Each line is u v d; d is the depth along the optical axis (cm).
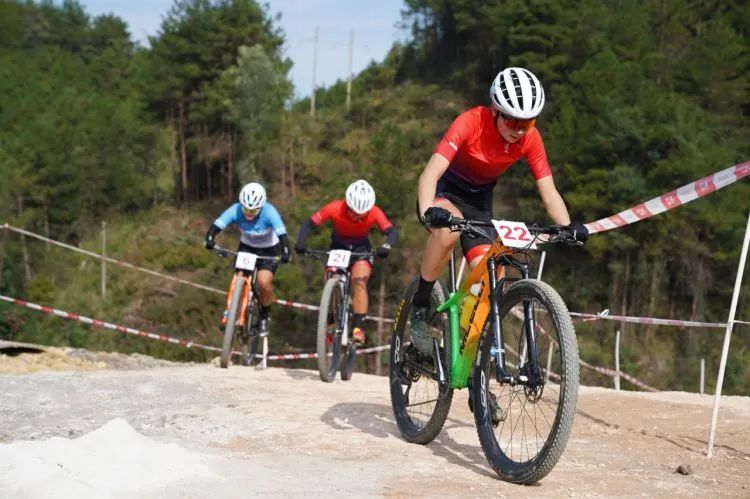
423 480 356
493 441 377
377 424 501
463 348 405
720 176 475
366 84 6806
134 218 4941
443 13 5806
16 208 4241
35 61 5966
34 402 571
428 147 4966
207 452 415
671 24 4069
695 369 2841
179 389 628
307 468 374
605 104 3136
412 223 2875
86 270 4109
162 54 5334
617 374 959
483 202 430
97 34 8550
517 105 376
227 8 5328
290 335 2917
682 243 2953
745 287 2981
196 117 5181
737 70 3878
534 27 4294
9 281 3425
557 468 392
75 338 3262
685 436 488
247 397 600
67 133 4619
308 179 5081
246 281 820
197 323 3528
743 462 420
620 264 2984
